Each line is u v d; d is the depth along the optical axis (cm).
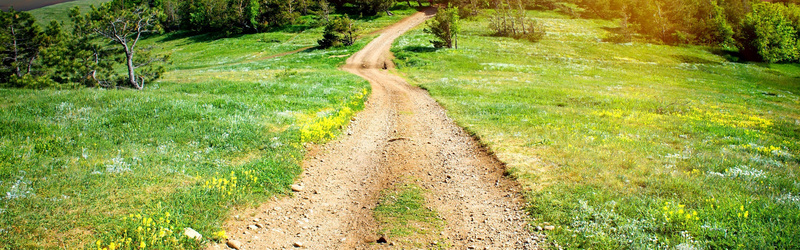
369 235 800
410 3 11488
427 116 2097
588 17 9788
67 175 897
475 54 5625
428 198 983
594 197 859
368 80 3794
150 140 1252
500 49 6100
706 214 737
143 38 10181
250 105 1861
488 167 1173
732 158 1206
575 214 794
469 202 945
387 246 748
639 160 1156
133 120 1434
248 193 943
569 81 3825
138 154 1110
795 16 7675
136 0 11056
